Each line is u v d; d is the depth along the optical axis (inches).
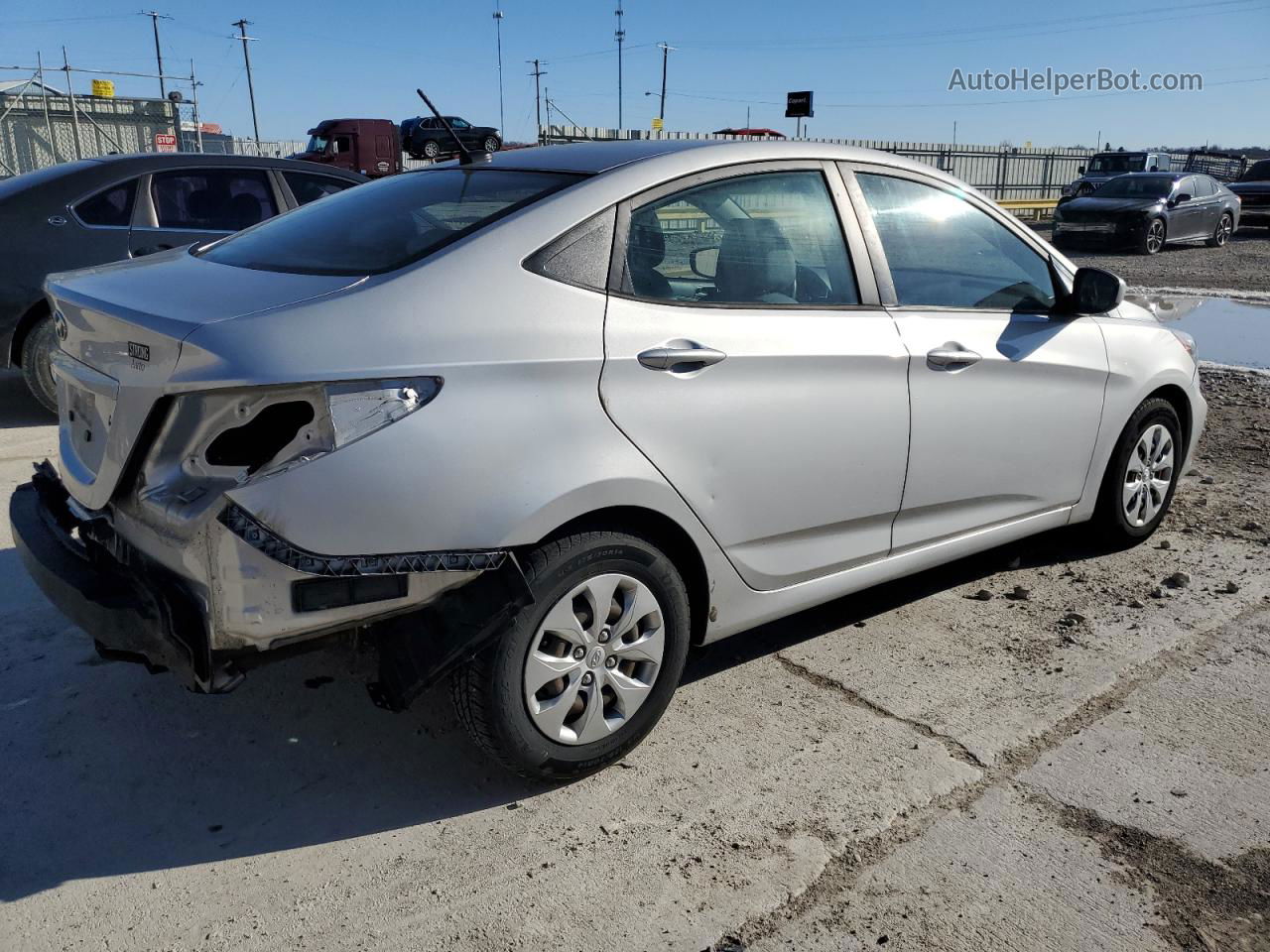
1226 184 1023.0
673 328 114.3
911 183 146.3
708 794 114.0
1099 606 163.5
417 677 101.7
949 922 95.3
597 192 115.0
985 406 147.0
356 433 94.0
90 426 110.6
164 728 125.3
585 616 110.0
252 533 91.5
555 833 107.5
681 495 114.3
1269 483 228.4
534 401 103.1
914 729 127.3
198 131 1481.3
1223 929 94.7
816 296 131.3
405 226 115.6
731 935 93.4
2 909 95.7
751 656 146.3
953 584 172.4
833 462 129.2
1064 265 165.6
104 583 103.0
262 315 95.6
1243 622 157.8
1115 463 176.2
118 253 260.8
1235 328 439.8
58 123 1371.8
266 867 102.0
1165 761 120.9
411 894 98.3
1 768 116.6
